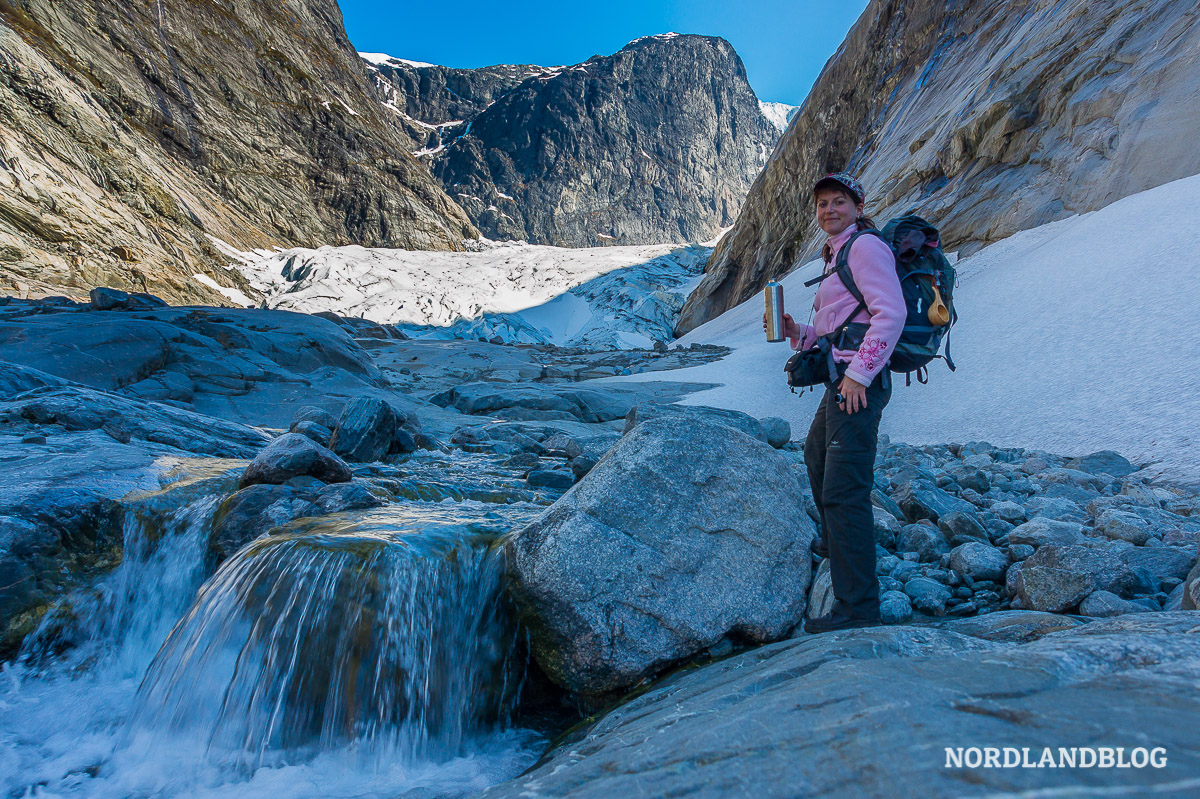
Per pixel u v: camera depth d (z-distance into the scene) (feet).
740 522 9.97
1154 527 12.01
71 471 14.79
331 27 298.35
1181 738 2.72
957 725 3.24
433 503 14.96
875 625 7.90
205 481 15.07
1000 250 61.93
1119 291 35.91
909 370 8.14
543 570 9.45
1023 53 78.23
